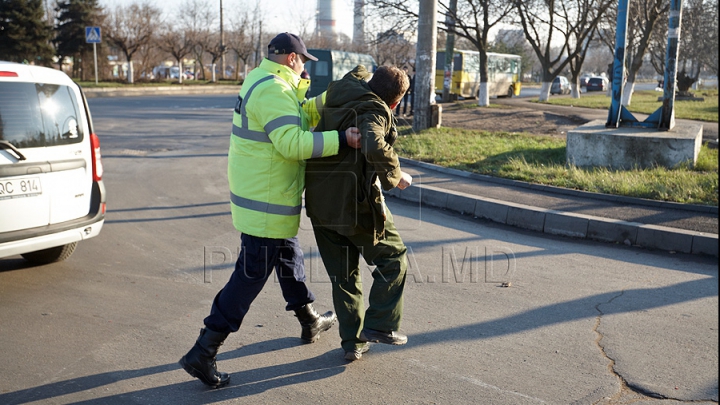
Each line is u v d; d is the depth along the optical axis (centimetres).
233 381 352
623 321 437
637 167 1009
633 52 3700
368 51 4444
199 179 1023
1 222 491
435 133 1490
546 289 506
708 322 435
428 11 1502
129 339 408
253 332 422
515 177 941
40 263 577
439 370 364
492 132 1513
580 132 1050
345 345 372
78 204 548
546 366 369
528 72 8969
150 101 2955
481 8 2619
